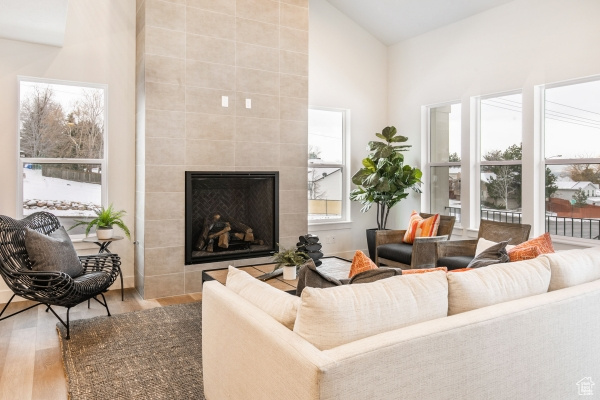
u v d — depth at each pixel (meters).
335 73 5.88
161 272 4.23
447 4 5.05
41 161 4.18
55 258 3.17
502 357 1.60
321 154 5.93
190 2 4.29
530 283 1.88
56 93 4.24
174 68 4.23
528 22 4.54
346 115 6.09
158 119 4.16
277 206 4.86
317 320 1.38
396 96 6.23
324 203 5.96
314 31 5.67
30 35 3.79
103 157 4.45
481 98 5.18
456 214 5.50
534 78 4.50
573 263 2.06
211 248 4.57
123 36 4.44
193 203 4.51
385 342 1.34
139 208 4.35
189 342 3.05
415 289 1.57
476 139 5.24
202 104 4.38
